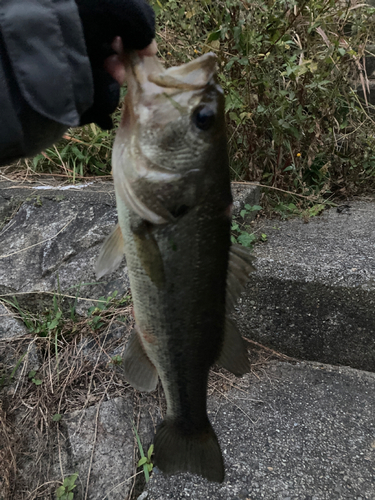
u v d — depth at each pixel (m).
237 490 0.42
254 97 0.74
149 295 0.29
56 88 0.26
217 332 0.31
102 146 0.87
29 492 0.44
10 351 0.55
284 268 0.57
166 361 0.31
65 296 0.60
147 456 0.46
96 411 0.49
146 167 0.27
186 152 0.27
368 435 0.47
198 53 0.76
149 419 0.50
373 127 0.92
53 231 0.68
